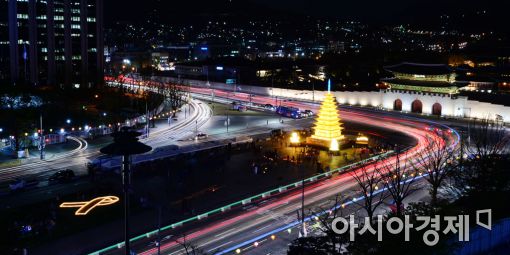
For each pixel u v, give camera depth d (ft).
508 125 521.65
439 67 609.01
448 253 170.71
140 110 591.37
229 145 417.90
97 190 311.88
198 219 268.82
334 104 444.14
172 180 335.06
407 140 472.85
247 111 638.53
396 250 171.32
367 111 627.46
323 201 294.05
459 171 292.61
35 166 372.79
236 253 225.56
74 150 421.59
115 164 351.46
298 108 636.89
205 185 327.47
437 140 459.73
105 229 252.83
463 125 531.91
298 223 260.42
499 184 249.75
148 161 362.12
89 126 483.92
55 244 234.58
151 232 248.52
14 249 225.97
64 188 316.81
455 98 585.22
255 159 394.11
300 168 369.71
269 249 229.66
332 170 361.71
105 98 624.18
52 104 548.72
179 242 228.02
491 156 284.20
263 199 301.02
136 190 313.94
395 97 635.66
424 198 288.71
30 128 435.53
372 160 390.63
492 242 188.34
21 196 301.43
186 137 484.33
